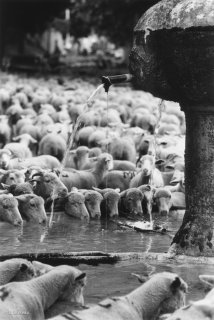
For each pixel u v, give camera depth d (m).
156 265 16.55
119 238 20.05
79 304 12.97
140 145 34.31
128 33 96.69
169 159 30.84
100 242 19.39
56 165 30.22
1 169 27.06
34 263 13.91
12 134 41.88
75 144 37.56
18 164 29.03
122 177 27.56
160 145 33.88
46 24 136.88
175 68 16.50
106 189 24.52
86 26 104.75
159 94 17.31
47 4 123.69
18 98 52.12
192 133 17.05
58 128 37.50
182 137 37.22
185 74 16.41
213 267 16.34
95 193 23.72
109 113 42.41
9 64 112.12
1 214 21.86
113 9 95.62
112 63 116.12
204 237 16.89
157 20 16.59
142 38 16.78
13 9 123.69
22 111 45.31
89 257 16.89
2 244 18.95
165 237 20.25
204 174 16.97
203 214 17.00
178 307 12.62
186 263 16.69
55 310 12.73
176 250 17.08
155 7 16.81
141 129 38.69
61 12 133.50
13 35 128.62
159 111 23.52
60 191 23.78
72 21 107.56
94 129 37.66
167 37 16.31
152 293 12.54
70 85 70.94
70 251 17.91
